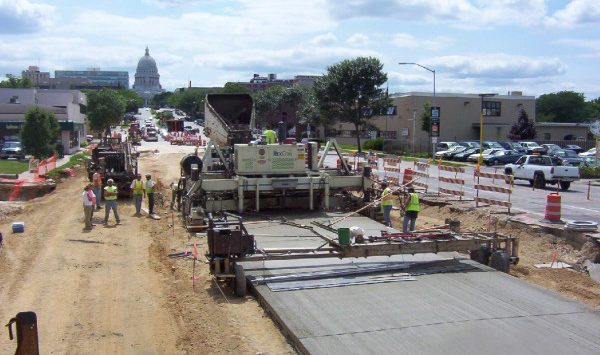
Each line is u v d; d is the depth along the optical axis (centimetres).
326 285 1052
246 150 1822
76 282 1195
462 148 5831
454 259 1252
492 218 1852
